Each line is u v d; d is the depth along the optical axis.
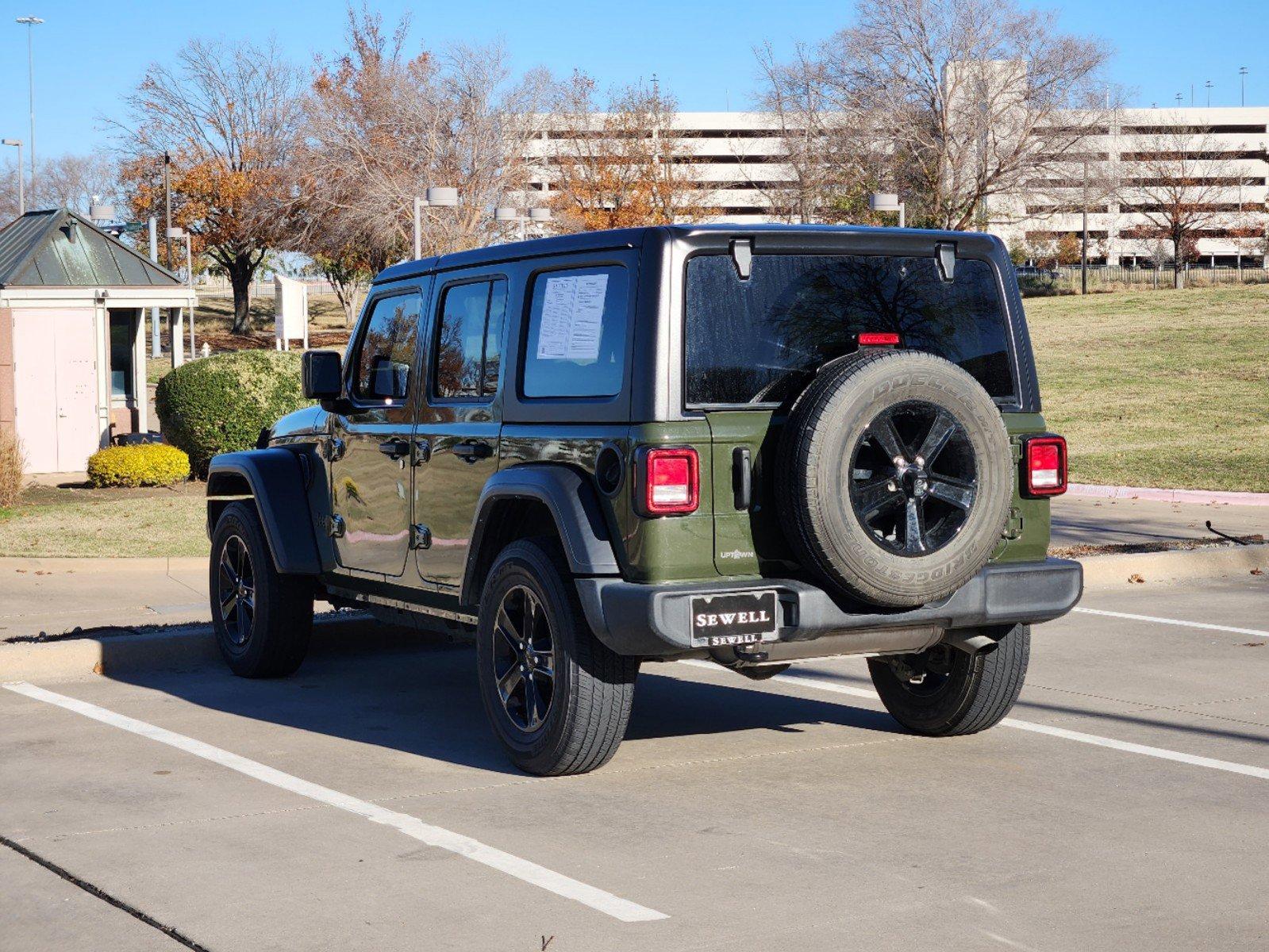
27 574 11.91
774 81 61.91
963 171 60.44
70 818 5.61
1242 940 4.27
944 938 4.29
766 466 5.70
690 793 5.94
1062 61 59.97
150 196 66.75
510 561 6.14
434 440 6.82
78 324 20.50
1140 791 5.94
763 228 5.82
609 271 5.89
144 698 7.95
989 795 5.89
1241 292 47.97
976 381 5.93
